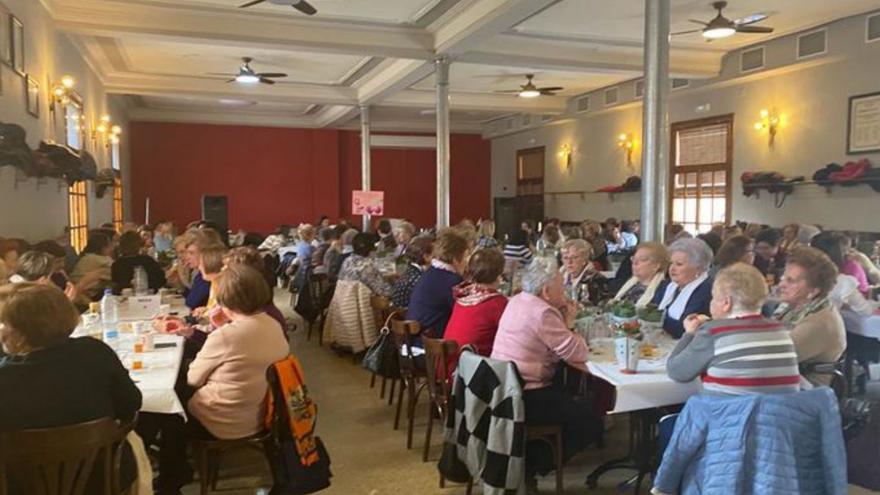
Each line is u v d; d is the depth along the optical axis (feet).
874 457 10.06
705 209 32.04
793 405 6.66
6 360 6.47
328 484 9.26
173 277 18.06
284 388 8.95
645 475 10.26
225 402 9.07
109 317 11.37
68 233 21.91
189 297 14.16
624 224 33.76
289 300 31.37
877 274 16.46
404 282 15.88
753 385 7.17
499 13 20.21
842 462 6.74
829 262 9.53
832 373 9.25
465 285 11.55
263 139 49.08
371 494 10.50
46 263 11.22
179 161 47.09
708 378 7.54
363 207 34.55
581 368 9.04
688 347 7.81
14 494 6.23
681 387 8.45
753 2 22.25
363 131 38.01
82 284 15.24
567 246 14.79
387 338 13.93
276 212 49.70
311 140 50.37
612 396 8.48
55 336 6.50
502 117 50.98
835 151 25.14
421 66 27.25
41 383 6.33
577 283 14.39
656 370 8.85
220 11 22.52
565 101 42.50
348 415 14.44
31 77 17.54
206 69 32.60
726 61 29.81
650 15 16.33
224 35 22.99
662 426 8.78
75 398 6.45
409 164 53.52
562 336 9.09
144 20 21.88
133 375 8.81
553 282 9.61
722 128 30.86
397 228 26.94
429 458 11.98
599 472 10.60
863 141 24.03
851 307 13.26
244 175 48.75
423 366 12.53
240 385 9.07
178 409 8.29
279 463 9.00
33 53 17.99
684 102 33.12
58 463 6.22
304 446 9.01
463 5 22.11
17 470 6.18
